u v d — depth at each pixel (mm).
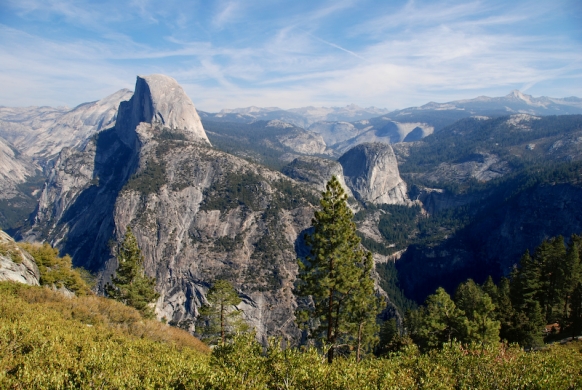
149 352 19250
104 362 14898
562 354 21984
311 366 14484
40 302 24312
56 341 16469
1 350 14570
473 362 17312
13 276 29469
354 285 29781
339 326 31125
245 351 15156
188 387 13523
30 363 13859
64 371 13555
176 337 28031
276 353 14852
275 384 14078
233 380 13219
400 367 17672
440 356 18672
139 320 28297
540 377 15391
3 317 18734
